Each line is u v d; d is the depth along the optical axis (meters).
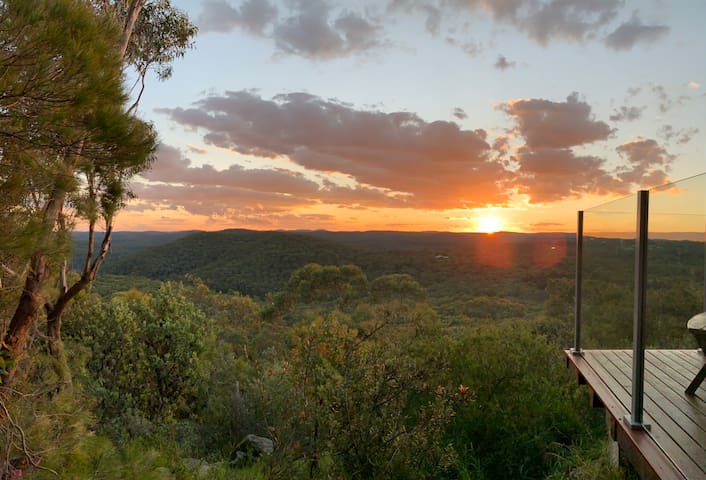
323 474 4.50
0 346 4.62
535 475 5.95
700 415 2.81
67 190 3.62
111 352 10.91
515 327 8.80
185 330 11.91
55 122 3.24
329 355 5.70
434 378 5.48
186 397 11.52
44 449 3.65
